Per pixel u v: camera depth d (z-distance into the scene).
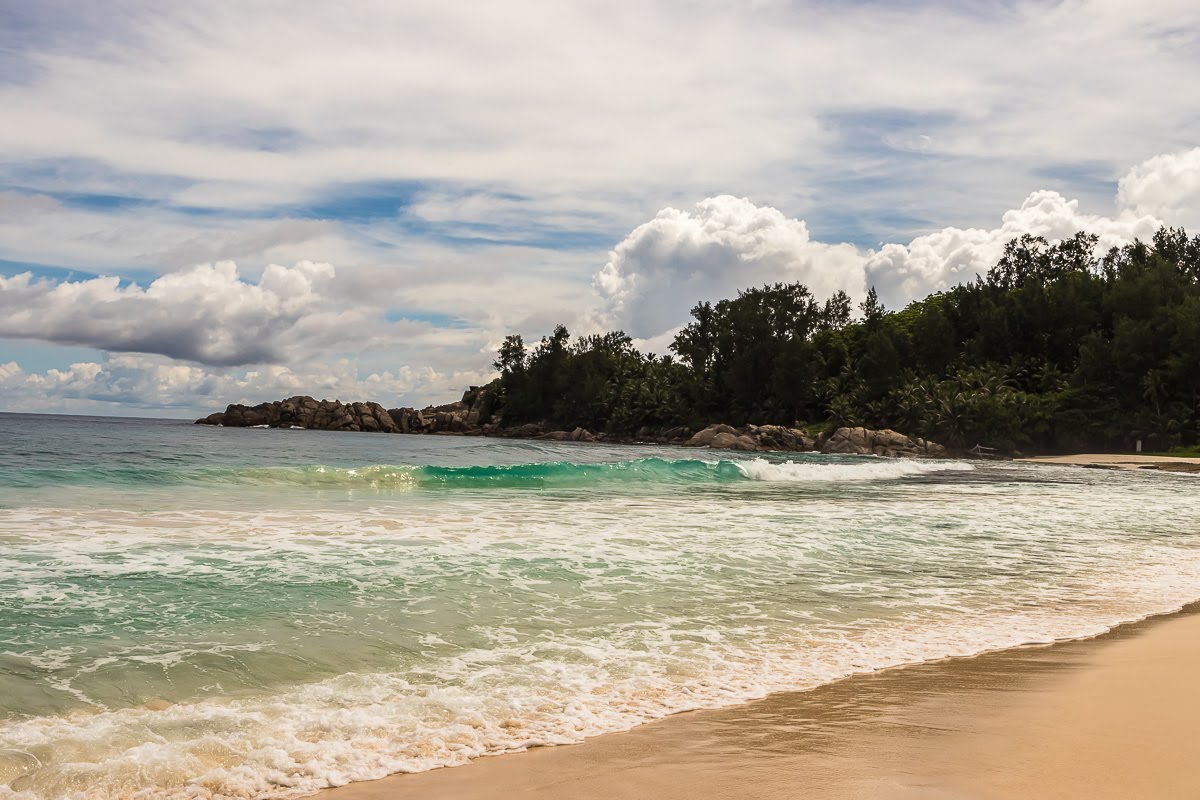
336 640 6.96
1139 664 6.94
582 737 5.00
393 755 4.65
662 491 24.02
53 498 16.19
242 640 6.82
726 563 11.50
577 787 4.22
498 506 17.98
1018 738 4.99
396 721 5.18
